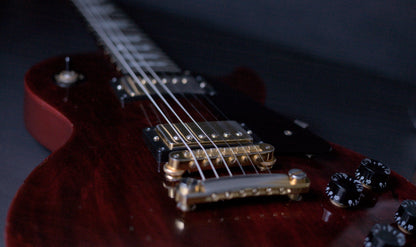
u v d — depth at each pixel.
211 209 0.44
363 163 0.49
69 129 0.54
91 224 0.42
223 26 1.14
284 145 0.52
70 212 0.42
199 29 1.10
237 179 0.44
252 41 1.11
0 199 0.56
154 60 0.68
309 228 0.43
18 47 0.86
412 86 1.01
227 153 0.48
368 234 0.42
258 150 0.49
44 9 1.06
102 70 0.64
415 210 0.44
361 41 1.04
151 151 0.49
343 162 0.52
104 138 0.51
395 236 0.41
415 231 0.43
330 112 0.82
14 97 0.72
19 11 1.02
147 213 0.43
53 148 0.59
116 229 0.41
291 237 0.42
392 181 0.50
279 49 1.09
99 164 0.47
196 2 1.13
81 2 0.88
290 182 0.45
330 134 0.76
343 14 1.03
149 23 1.07
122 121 0.54
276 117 0.57
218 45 1.03
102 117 0.54
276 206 0.45
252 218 0.44
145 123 0.54
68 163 0.47
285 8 1.08
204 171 0.47
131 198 0.44
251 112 0.58
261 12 1.10
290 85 0.90
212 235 0.42
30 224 0.41
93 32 0.75
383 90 0.96
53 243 0.40
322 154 0.52
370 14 1.01
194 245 0.41
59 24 0.99
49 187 0.44
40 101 0.56
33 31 0.93
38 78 0.61
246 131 0.53
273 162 0.49
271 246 0.42
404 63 1.02
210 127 0.52
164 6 1.16
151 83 0.61
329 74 0.99
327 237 0.43
